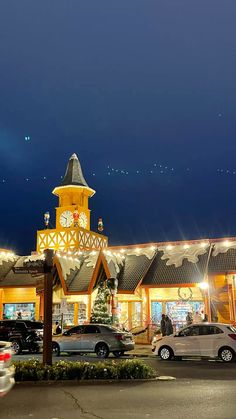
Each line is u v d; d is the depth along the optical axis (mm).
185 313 31047
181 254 32469
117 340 22219
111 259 31953
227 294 30516
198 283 29797
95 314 28922
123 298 32438
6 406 9742
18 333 24453
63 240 39969
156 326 29641
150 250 33750
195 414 8789
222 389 11836
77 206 41750
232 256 30953
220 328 19891
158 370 16453
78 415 8812
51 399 10547
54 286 33219
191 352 19938
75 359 21125
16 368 13258
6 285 34125
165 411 9109
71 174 45281
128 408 9453
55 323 32594
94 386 12531
